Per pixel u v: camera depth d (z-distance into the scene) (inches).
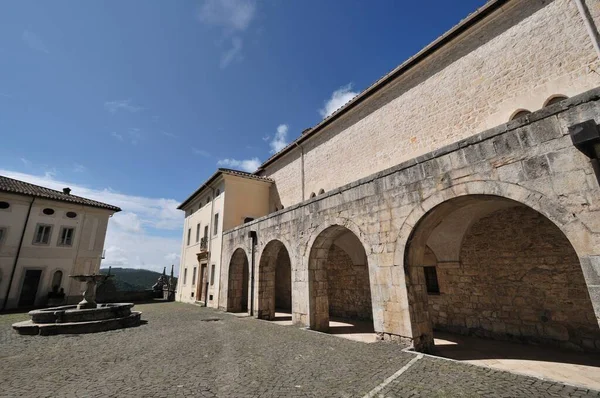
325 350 261.0
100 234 908.6
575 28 294.0
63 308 483.8
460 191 226.4
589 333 250.8
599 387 171.6
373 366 209.9
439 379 181.3
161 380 192.7
